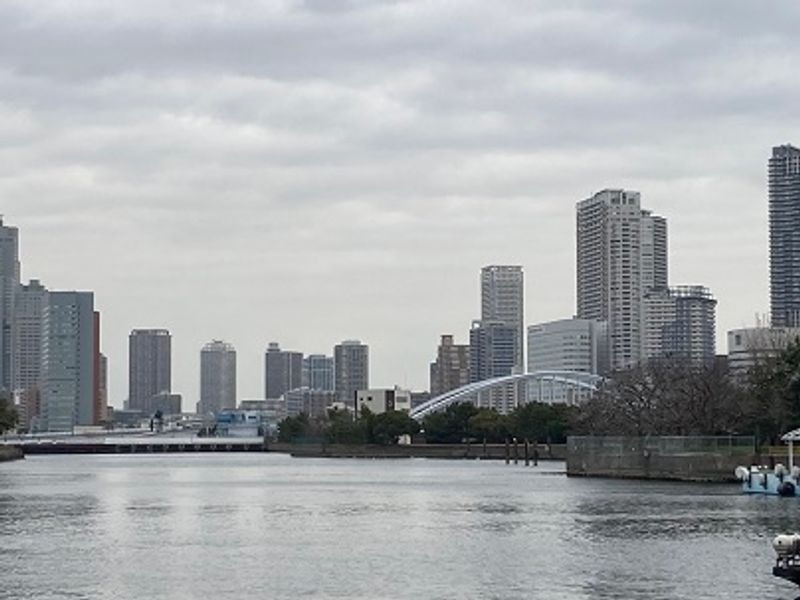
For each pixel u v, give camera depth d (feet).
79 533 424.05
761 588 279.28
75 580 303.07
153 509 542.57
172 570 321.11
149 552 363.15
